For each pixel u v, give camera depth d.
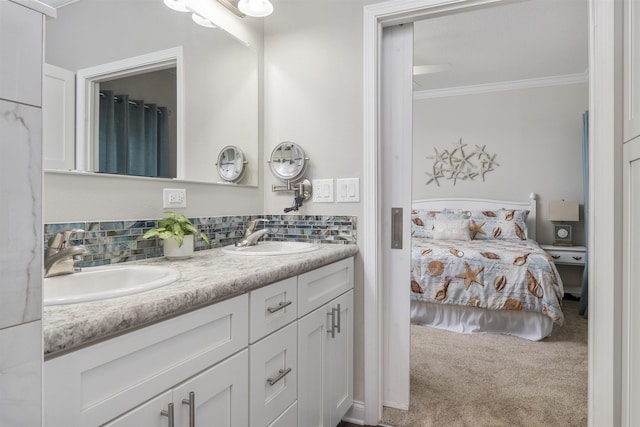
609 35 1.39
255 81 2.11
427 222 4.57
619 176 1.38
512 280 3.13
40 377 0.55
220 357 1.02
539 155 4.64
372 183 1.89
